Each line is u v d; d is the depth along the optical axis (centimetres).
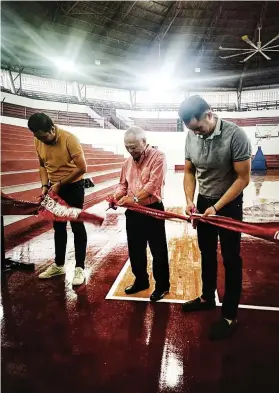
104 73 2000
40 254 339
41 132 232
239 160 173
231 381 146
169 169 1916
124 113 2098
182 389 141
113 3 1499
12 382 146
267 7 1574
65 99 1905
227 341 179
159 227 223
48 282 267
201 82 2191
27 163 587
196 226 208
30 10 1416
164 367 157
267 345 175
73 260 322
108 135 1722
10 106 1529
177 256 334
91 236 421
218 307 220
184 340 180
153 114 2123
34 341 181
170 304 225
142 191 211
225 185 191
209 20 1702
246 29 1770
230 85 2216
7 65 1653
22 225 431
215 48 1942
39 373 153
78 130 1620
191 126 171
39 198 258
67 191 258
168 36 1827
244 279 271
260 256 332
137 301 230
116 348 173
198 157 191
